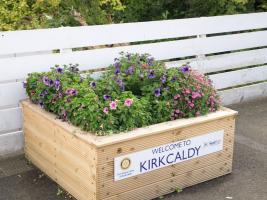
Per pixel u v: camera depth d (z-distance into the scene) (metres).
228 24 4.55
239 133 3.98
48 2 4.37
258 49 4.94
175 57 4.20
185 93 2.94
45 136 3.00
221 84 4.65
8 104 3.34
